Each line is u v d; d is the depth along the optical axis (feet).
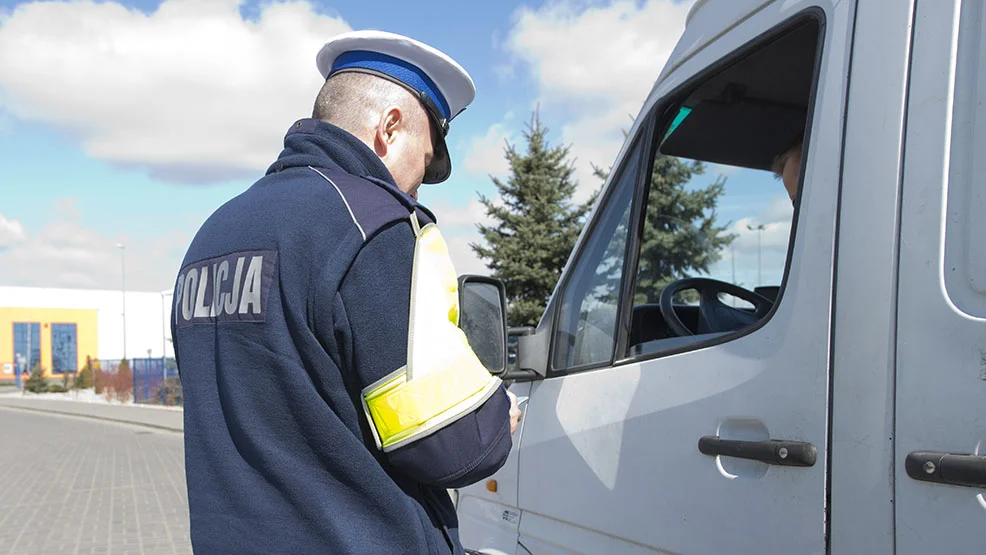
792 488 4.43
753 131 7.37
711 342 5.27
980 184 3.79
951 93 3.98
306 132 4.74
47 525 23.22
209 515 4.27
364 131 4.77
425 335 4.09
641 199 6.45
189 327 4.66
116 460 38.29
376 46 4.84
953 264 3.83
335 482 4.12
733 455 4.80
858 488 4.07
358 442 4.13
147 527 22.91
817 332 4.42
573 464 6.36
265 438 4.14
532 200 57.47
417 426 3.99
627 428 5.79
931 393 3.78
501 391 4.44
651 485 5.49
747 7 5.51
